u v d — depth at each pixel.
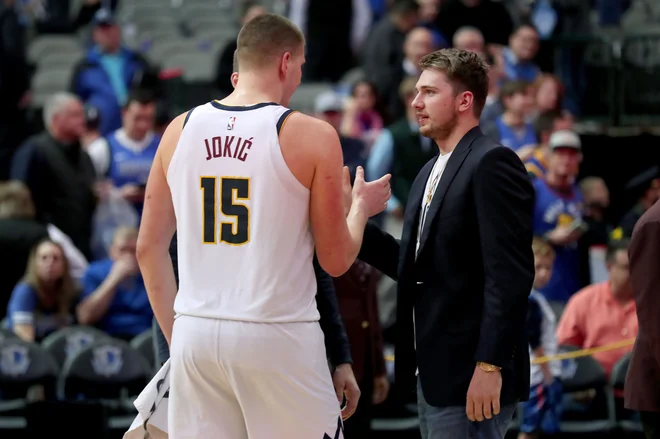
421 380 10.97
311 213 10.05
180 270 10.21
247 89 10.29
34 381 19.02
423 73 11.27
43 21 43.88
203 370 9.99
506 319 10.34
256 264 9.86
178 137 10.26
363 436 14.31
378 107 28.05
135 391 19.47
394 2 32.41
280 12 40.34
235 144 9.98
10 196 21.97
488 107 24.95
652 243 11.10
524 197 10.62
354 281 14.15
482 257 10.64
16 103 31.83
